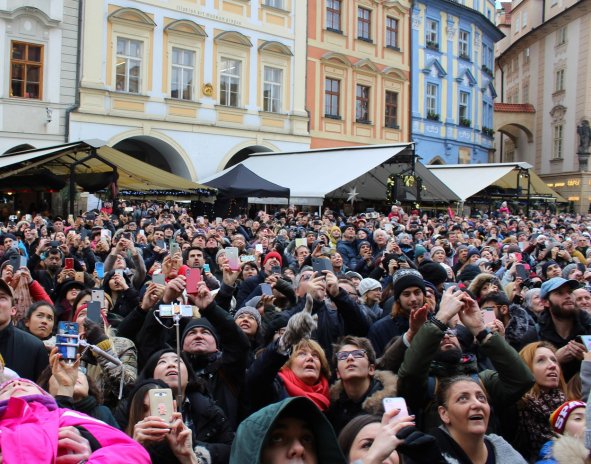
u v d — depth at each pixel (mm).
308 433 2689
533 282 9000
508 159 56125
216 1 28828
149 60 26719
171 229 13625
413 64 38500
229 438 4223
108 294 7668
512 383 4340
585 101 44875
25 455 2184
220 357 4824
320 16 33281
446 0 40094
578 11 45375
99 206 22594
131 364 4945
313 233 13703
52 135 24062
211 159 28766
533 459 4410
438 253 10914
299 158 26266
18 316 6602
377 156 23938
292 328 4457
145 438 3123
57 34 24172
